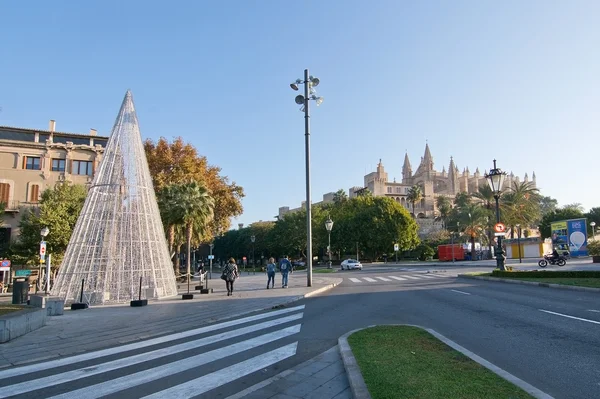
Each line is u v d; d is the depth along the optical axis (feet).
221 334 29.53
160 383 18.20
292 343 25.50
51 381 18.97
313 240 239.50
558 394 14.76
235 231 334.03
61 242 115.14
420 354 19.49
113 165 63.46
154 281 60.39
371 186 458.50
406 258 241.76
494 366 17.20
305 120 70.59
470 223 188.14
